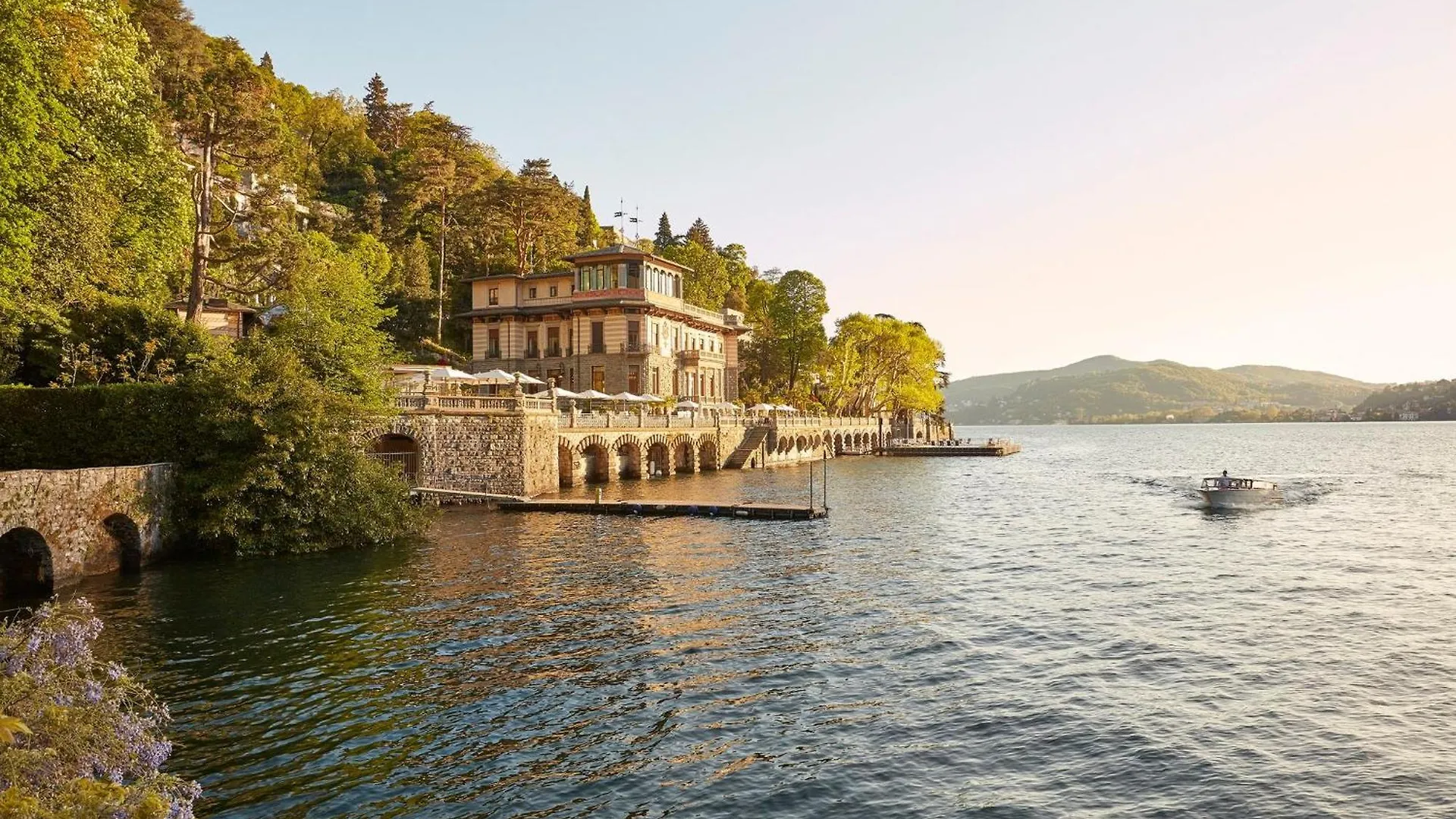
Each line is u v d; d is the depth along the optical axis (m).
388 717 16.58
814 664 20.09
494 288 86.12
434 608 25.00
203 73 48.81
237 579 28.72
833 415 122.19
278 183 55.03
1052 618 24.61
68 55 33.25
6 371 36.22
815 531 41.66
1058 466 101.56
